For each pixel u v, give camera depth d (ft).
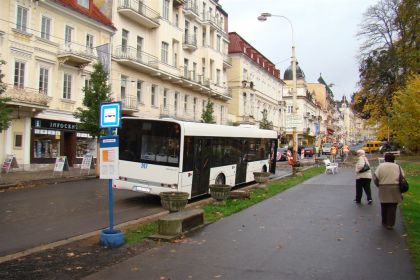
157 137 47.14
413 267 21.80
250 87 201.98
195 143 49.08
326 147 225.15
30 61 86.02
